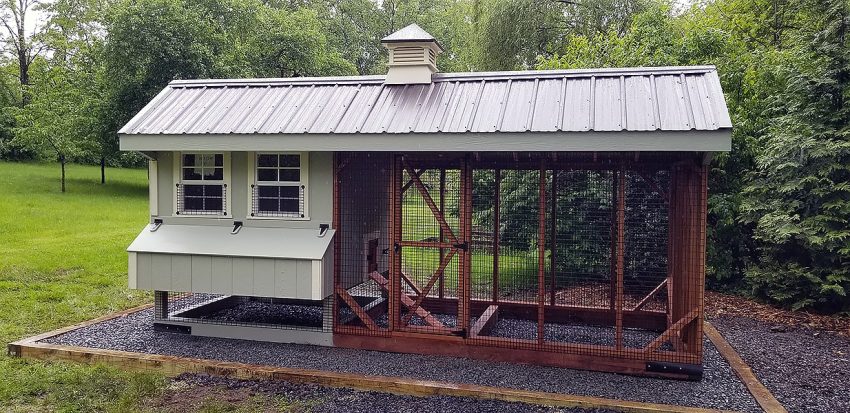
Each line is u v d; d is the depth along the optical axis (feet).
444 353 19.16
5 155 98.27
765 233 28.55
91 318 24.72
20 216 53.16
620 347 17.57
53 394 16.15
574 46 45.34
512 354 18.52
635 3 61.93
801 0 32.45
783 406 15.52
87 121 75.31
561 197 31.45
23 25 110.83
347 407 15.39
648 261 29.22
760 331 24.31
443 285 26.53
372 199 23.30
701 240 16.69
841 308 27.35
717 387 16.60
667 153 17.97
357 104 20.25
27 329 22.76
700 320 16.89
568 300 27.96
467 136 17.02
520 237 32.30
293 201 20.44
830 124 27.71
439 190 25.40
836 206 26.30
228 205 20.84
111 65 73.26
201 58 73.56
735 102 33.63
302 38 90.89
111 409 15.02
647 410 14.75
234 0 84.94
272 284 19.53
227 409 15.19
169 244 20.61
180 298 27.35
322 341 20.33
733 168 32.22
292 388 16.79
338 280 20.02
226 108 21.24
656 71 19.30
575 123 16.46
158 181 21.59
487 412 14.98
